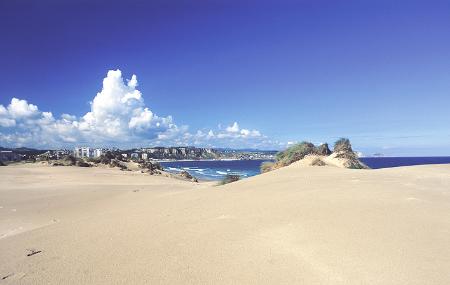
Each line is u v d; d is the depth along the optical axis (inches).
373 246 186.2
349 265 168.1
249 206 304.3
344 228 216.4
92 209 513.3
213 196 387.2
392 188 325.7
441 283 147.1
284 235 215.5
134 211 348.5
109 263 195.5
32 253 226.1
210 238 223.8
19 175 1370.6
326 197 302.5
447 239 189.0
